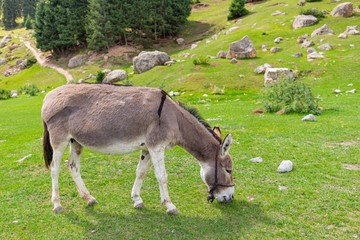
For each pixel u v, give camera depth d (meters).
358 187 8.00
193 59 38.69
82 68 56.97
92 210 7.53
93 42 58.88
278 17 52.25
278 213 6.99
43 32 65.44
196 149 6.98
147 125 6.63
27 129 18.75
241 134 13.27
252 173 9.17
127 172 9.83
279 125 14.74
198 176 9.22
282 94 18.64
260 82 30.88
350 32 38.38
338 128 13.39
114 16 58.53
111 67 54.59
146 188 8.59
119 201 7.91
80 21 64.12
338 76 28.47
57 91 7.32
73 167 7.65
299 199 7.51
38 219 7.26
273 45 40.44
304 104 17.47
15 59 75.75
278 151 10.89
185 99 28.05
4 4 107.62
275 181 8.59
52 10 64.88
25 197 8.52
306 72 30.47
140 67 40.81
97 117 6.73
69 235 6.60
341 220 6.60
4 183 9.65
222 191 6.93
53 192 7.46
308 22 44.47
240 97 27.09
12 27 109.38
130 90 7.00
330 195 7.62
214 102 25.67
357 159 9.77
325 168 9.22
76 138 6.95
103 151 6.91
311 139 12.12
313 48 35.53
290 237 6.13
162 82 33.72
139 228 6.68
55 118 7.04
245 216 6.92
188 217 7.00
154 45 60.66
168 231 6.52
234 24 57.38
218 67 35.31
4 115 25.94
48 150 7.57
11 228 6.96
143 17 59.12
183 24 64.81
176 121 6.86
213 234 6.34
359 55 31.89
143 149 7.04
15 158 12.22
